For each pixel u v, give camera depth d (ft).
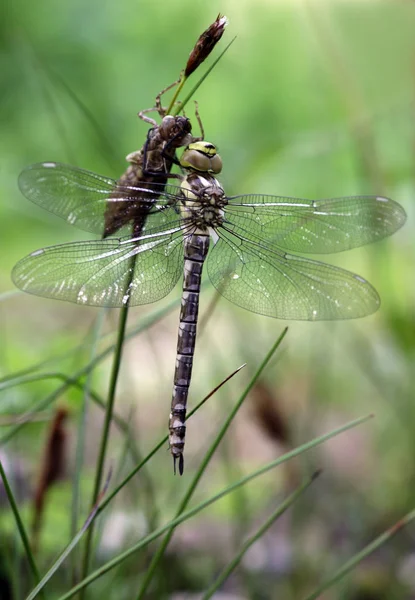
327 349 3.13
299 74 5.79
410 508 2.96
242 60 5.89
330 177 3.83
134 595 2.75
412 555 2.92
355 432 3.18
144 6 6.16
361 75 4.87
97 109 5.89
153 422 3.07
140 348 3.17
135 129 5.88
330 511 2.97
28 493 2.79
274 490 2.98
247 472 3.01
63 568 2.74
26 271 2.61
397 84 4.81
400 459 3.03
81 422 2.63
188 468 2.91
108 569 2.54
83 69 6.00
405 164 3.27
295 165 3.59
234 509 2.91
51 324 3.56
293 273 2.71
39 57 2.88
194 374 3.08
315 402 3.03
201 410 3.06
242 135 5.74
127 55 6.11
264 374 2.89
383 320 3.12
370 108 4.30
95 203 2.62
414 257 3.16
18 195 3.22
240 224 2.71
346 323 3.14
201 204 2.68
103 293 2.62
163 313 2.67
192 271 2.68
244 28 5.78
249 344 3.01
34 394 2.90
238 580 2.85
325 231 2.72
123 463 2.70
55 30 6.00
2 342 3.03
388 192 3.15
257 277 2.71
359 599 2.86
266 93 5.87
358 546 2.92
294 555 2.86
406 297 3.15
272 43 5.79
